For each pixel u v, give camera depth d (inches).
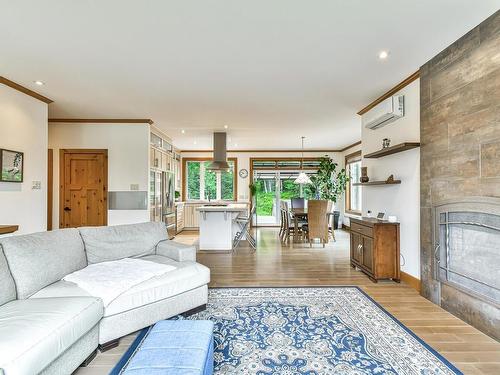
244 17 86.4
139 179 206.8
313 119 205.9
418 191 127.8
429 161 117.0
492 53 86.6
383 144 150.3
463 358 76.9
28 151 146.8
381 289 129.9
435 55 111.7
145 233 121.0
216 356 77.4
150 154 217.3
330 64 118.9
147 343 60.4
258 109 181.3
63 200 204.2
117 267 97.0
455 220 103.4
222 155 249.1
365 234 149.7
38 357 53.9
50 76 129.3
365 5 81.0
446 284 107.1
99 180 205.9
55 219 204.4
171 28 92.1
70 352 66.0
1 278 71.6
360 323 96.7
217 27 91.8
